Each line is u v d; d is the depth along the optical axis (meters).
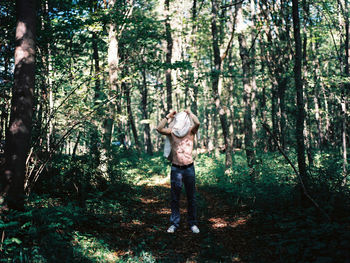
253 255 3.67
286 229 4.33
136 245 4.41
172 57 15.33
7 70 6.00
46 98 5.99
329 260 2.95
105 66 7.58
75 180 6.71
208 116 28.64
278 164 7.47
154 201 8.25
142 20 8.46
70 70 6.62
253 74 12.50
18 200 4.23
